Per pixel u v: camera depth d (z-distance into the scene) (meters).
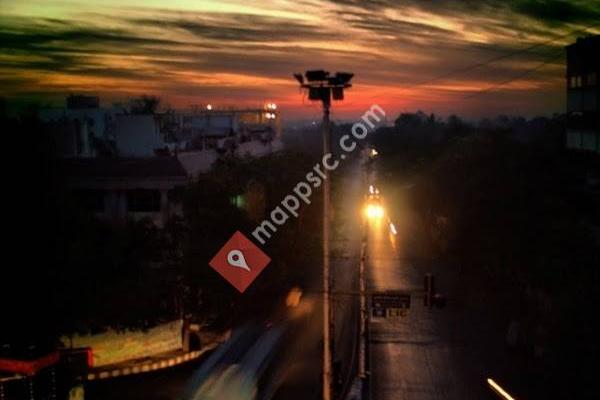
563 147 38.50
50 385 20.20
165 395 23.19
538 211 32.31
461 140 52.69
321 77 17.59
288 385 23.98
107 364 25.50
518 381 22.95
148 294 27.70
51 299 24.20
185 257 29.48
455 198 42.25
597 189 30.31
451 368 24.64
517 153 40.41
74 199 27.47
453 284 37.00
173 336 27.88
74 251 24.94
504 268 32.44
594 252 26.38
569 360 22.23
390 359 25.72
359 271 40.78
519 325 26.95
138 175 33.94
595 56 30.52
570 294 23.66
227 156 34.66
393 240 51.16
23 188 25.05
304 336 30.00
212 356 27.17
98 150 41.94
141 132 42.97
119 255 26.72
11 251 23.86
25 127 26.75
